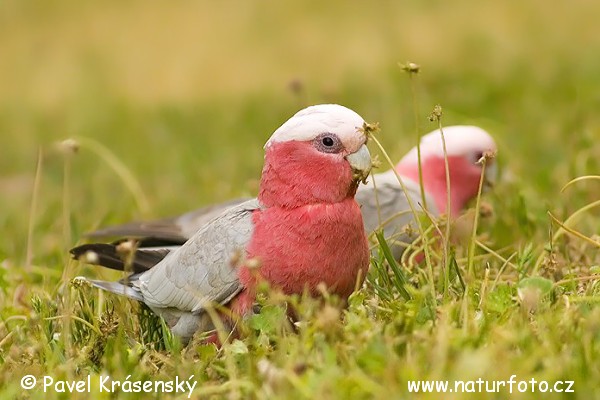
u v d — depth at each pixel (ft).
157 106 75.87
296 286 26.96
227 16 96.27
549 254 30.27
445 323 23.65
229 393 23.11
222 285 27.53
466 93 63.62
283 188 27.30
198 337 27.25
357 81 70.95
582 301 26.16
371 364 22.34
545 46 74.08
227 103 74.18
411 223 34.60
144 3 103.14
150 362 25.80
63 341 26.89
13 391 23.88
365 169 27.30
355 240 27.30
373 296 28.55
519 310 25.13
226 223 27.91
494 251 33.63
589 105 58.34
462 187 38.96
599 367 22.15
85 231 43.98
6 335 29.25
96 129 71.31
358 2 93.86
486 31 79.20
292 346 24.03
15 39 98.63
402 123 58.18
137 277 30.32
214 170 55.77
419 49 77.61
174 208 49.44
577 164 43.70
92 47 93.50
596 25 77.66
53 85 85.40
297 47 84.94
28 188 59.67
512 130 55.31
